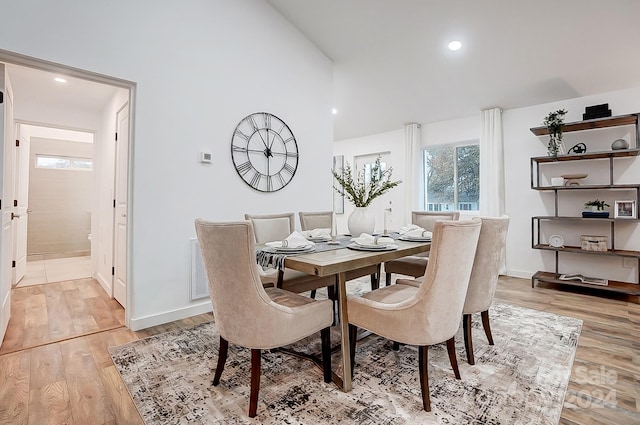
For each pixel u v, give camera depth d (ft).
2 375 6.01
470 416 4.83
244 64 10.55
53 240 19.47
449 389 5.55
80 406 5.10
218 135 9.88
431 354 6.95
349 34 11.86
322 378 5.93
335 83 14.78
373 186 8.76
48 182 19.30
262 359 6.70
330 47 12.78
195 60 9.35
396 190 18.45
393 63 12.86
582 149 12.24
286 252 6.23
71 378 5.92
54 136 19.43
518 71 11.80
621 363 6.49
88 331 8.16
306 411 4.94
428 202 17.60
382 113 16.80
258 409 4.99
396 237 9.01
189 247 9.27
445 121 16.43
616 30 9.25
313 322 5.48
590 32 9.52
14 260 12.54
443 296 5.01
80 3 7.34
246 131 10.60
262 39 11.05
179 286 9.09
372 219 8.45
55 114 12.54
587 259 12.60
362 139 20.17
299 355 6.26
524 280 13.62
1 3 6.40
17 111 11.75
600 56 10.34
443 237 4.82
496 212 14.14
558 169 13.19
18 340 7.57
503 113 14.44
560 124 11.94
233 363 6.49
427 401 4.95
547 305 10.33
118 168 10.57
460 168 16.38
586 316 9.29
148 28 8.42
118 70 7.89
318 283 8.34
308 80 12.60
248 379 5.88
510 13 9.46
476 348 7.20
